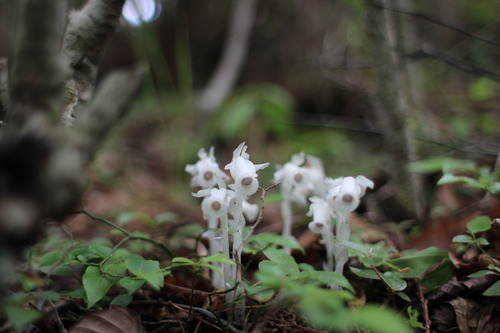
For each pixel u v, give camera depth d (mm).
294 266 247
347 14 992
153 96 847
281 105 852
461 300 296
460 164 377
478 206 399
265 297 246
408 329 259
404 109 440
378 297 324
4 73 305
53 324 261
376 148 877
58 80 207
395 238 410
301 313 271
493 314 288
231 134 833
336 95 1060
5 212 156
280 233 524
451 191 473
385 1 465
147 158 957
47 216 178
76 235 518
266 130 1018
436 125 641
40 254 363
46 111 202
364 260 287
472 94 682
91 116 266
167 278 327
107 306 299
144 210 632
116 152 922
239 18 1033
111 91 284
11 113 202
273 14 1108
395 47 489
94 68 312
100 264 263
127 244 401
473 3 898
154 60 793
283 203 366
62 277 362
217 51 1176
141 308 311
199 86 1166
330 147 882
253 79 1122
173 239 431
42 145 179
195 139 845
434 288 300
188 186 768
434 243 385
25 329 253
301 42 1106
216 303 292
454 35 1047
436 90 917
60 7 206
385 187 542
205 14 1141
